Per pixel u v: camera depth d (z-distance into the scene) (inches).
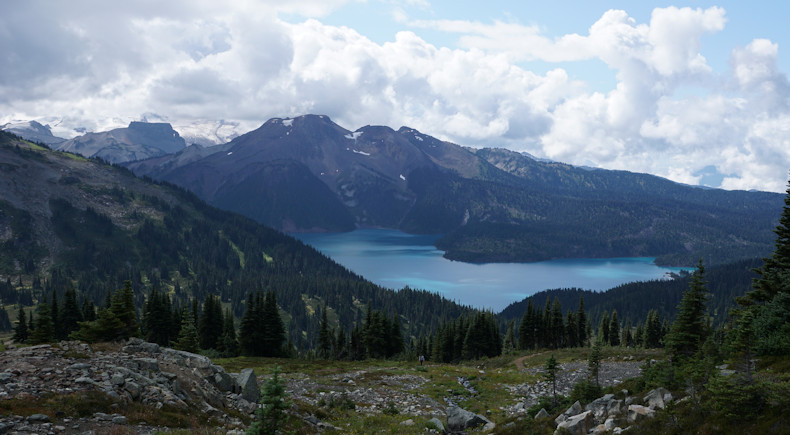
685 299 1676.9
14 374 778.8
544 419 949.8
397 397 1605.6
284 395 730.2
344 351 3799.2
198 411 872.9
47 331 2775.6
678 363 970.7
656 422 685.9
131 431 682.2
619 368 2150.6
